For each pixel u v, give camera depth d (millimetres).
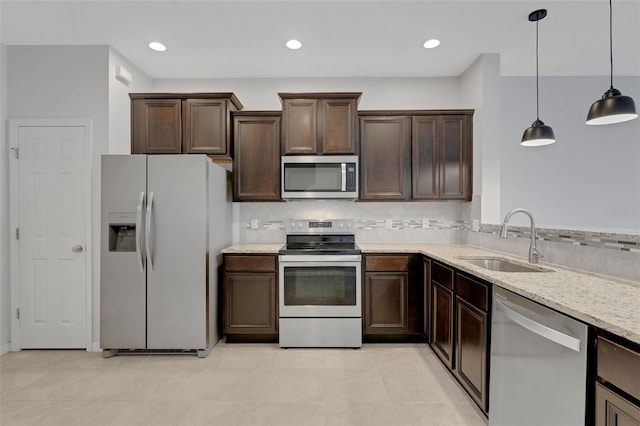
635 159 3326
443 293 2350
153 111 2971
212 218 2713
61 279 2752
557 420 1186
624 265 1560
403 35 2627
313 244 3232
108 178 2570
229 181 3250
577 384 1089
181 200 2582
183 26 2520
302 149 3014
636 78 3340
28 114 2762
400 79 3428
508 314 1439
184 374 2312
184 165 2580
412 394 2045
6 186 2742
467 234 3219
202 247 2590
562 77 3355
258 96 3453
